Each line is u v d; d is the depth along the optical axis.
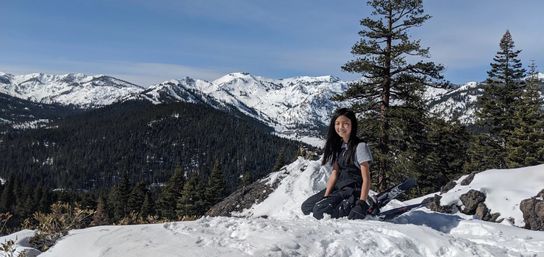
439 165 32.56
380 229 3.95
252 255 3.14
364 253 3.44
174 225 3.97
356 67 20.94
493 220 10.89
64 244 3.78
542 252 3.97
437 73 20.86
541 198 10.24
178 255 3.11
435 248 3.69
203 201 44.41
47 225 4.49
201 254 3.12
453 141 33.81
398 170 21.05
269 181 13.35
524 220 10.25
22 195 87.38
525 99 32.09
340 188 5.02
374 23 20.73
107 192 97.19
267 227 3.81
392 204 7.42
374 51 21.02
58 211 4.93
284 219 4.31
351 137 4.99
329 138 5.16
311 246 3.42
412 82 20.84
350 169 5.00
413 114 21.25
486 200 11.45
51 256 3.62
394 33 21.05
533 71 32.81
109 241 3.57
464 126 34.06
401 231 3.91
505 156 33.75
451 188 13.52
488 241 4.34
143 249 3.27
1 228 4.95
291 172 13.14
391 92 21.64
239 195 13.70
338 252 3.40
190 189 45.09
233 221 4.10
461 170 34.41
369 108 21.41
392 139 22.20
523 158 31.14
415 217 5.23
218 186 45.69
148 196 57.19
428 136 31.44
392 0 20.97
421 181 30.20
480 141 35.12
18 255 3.76
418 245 3.72
